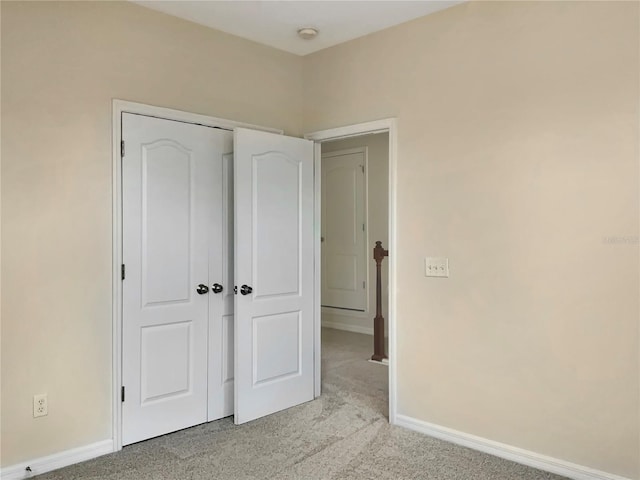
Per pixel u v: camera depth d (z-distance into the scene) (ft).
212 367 11.19
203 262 11.01
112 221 9.64
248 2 9.93
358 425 11.02
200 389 10.98
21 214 8.59
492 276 9.56
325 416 11.55
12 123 8.48
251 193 11.21
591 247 8.39
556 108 8.75
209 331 11.12
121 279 9.75
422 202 10.56
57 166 8.97
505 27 9.36
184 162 10.68
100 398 9.52
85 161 9.30
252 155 11.23
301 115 13.07
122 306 9.77
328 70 12.42
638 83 7.93
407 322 10.85
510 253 9.32
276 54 12.50
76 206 9.19
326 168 22.31
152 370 10.20
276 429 10.77
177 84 10.63
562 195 8.70
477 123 9.73
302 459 9.34
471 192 9.83
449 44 10.13
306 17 10.63
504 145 9.37
